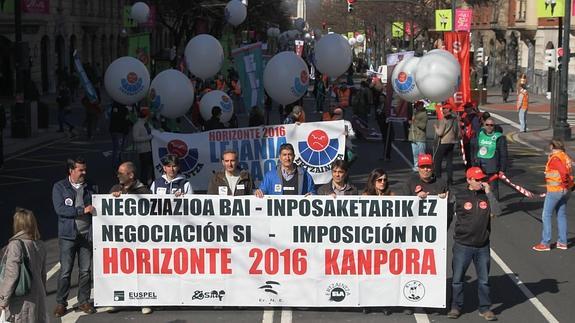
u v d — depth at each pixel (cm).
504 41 6056
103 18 5844
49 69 4722
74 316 862
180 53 5906
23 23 4147
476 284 993
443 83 1525
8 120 3198
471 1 6719
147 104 1862
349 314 870
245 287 857
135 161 2039
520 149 2475
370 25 7062
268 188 925
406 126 2542
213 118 1688
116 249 853
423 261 850
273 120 3281
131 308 886
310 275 853
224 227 850
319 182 1440
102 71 5900
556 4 2884
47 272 1064
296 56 1712
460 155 2270
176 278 858
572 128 3031
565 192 1159
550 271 1061
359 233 846
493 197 831
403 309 889
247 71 2192
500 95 5081
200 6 5506
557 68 2939
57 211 850
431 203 843
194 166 1469
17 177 1873
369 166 2036
